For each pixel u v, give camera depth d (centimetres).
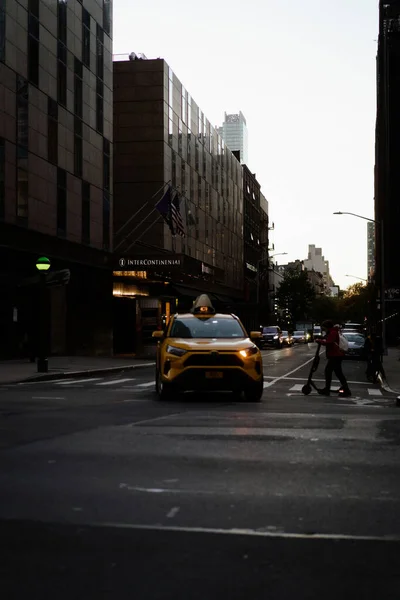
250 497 605
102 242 4281
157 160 5509
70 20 3859
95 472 707
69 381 2261
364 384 2338
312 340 11306
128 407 1359
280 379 2492
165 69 5606
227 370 1467
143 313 5469
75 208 3891
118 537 487
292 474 701
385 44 8031
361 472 713
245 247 10019
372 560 441
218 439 924
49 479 673
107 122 4416
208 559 441
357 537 490
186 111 6344
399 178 7888
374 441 915
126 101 5562
